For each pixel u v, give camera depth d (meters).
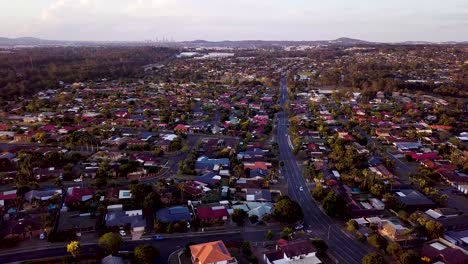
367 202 122.69
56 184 131.50
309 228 106.00
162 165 154.12
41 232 98.56
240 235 101.25
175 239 98.19
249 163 155.00
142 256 83.62
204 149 175.88
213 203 119.06
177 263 87.19
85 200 117.56
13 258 87.62
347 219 111.75
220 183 135.88
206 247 87.56
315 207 119.75
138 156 159.50
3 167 139.75
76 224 100.69
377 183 131.50
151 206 110.75
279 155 171.25
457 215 113.12
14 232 95.38
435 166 154.88
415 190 131.25
